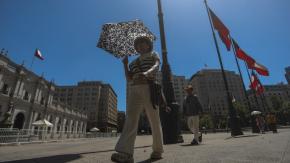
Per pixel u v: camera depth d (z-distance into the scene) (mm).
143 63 2402
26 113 39375
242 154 2146
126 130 2121
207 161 1801
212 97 90500
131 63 2549
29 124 39875
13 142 11672
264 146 2863
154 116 2238
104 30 2834
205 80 92875
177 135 5094
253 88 23109
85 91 118375
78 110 65688
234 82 96875
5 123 20500
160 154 2209
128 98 2322
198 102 5129
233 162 1690
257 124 14961
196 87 92438
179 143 5047
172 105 5172
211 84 92812
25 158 2396
